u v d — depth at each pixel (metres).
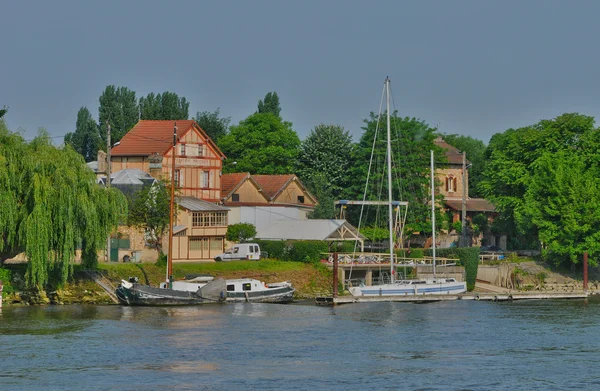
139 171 168.12
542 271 165.88
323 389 68.62
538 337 96.50
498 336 97.00
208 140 178.00
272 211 176.50
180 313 112.00
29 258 107.19
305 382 70.88
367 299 133.38
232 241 161.88
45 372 73.12
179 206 148.38
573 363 80.50
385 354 84.06
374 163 188.88
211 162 178.38
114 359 78.94
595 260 163.75
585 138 174.88
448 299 139.62
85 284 120.44
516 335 97.94
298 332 97.44
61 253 109.12
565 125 176.25
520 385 71.31
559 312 122.81
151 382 70.06
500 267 164.00
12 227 106.69
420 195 188.50
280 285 132.00
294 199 186.88
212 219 154.50
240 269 138.25
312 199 190.88
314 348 86.75
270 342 89.94
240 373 73.94
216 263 138.88
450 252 158.88
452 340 93.62
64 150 112.94
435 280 142.75
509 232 188.00
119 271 125.88
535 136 177.00
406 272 150.00
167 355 81.19
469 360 81.56
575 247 161.62
